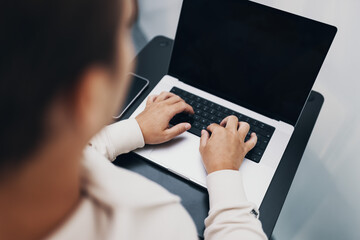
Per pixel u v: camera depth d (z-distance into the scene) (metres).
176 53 0.80
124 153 0.71
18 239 0.21
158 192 0.31
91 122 0.18
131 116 0.77
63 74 0.15
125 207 0.26
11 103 0.14
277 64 0.71
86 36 0.15
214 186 0.63
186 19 0.75
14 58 0.14
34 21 0.14
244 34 0.72
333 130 1.04
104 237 0.24
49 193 0.20
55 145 0.17
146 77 0.87
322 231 1.22
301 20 0.66
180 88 0.82
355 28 0.86
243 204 0.58
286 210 1.28
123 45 0.17
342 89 0.96
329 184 1.13
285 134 0.75
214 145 0.68
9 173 0.17
